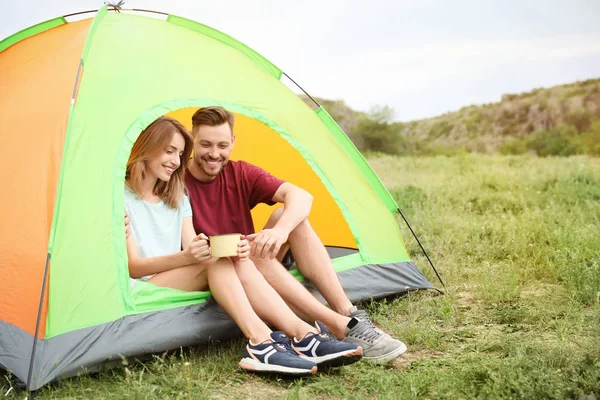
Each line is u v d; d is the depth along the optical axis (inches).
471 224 234.7
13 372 104.0
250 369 111.0
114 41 137.6
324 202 174.2
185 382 105.3
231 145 139.8
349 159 165.8
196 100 138.3
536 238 206.1
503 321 140.4
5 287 113.6
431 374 107.1
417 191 324.8
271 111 151.9
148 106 130.8
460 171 425.7
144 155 128.0
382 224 163.5
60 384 104.0
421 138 1138.0
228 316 124.8
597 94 1051.9
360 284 150.3
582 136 965.8
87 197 117.3
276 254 129.6
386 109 1098.1
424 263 188.4
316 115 164.1
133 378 104.7
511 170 403.2
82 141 120.5
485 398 96.5
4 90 140.7
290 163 179.3
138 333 113.7
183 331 118.3
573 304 143.0
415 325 137.1
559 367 107.8
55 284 108.7
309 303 122.1
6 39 150.4
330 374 112.4
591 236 193.3
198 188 143.6
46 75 133.0
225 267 116.6
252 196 143.6
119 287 115.4
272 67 161.3
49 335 105.7
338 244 175.9
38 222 113.7
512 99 1135.0
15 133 127.7
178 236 133.6
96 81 128.3
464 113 1160.8
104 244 116.2
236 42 157.5
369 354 117.6
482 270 175.9
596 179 334.0
